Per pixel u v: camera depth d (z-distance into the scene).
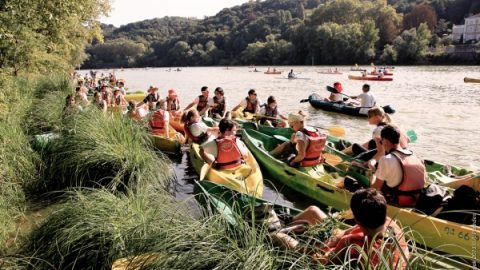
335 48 71.06
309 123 12.82
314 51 74.44
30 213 5.03
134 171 5.55
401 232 2.81
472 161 8.12
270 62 82.81
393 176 4.52
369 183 5.71
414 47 60.59
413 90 22.00
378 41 75.75
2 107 7.31
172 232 3.29
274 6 139.38
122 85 18.22
